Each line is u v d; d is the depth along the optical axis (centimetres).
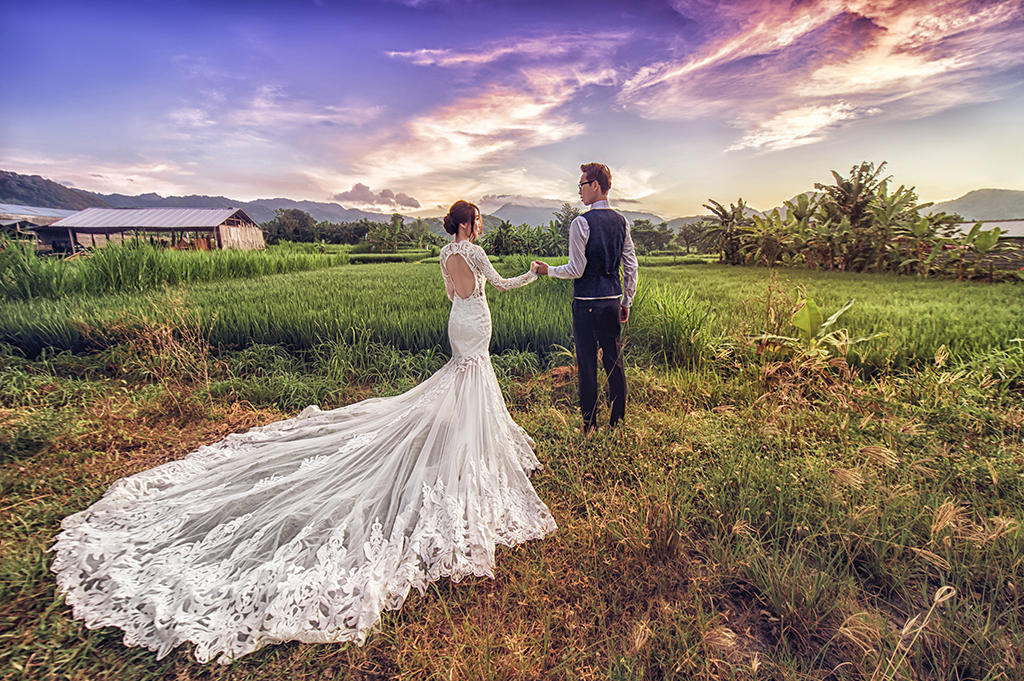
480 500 263
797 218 2008
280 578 214
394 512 256
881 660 168
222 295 905
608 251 357
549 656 183
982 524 254
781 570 218
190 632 192
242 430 406
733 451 329
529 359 543
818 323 487
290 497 269
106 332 593
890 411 398
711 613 203
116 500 274
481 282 307
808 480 292
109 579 219
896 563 229
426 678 177
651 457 329
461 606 213
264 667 184
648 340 605
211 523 259
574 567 236
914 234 1485
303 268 1989
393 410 332
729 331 602
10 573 223
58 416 400
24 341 579
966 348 541
